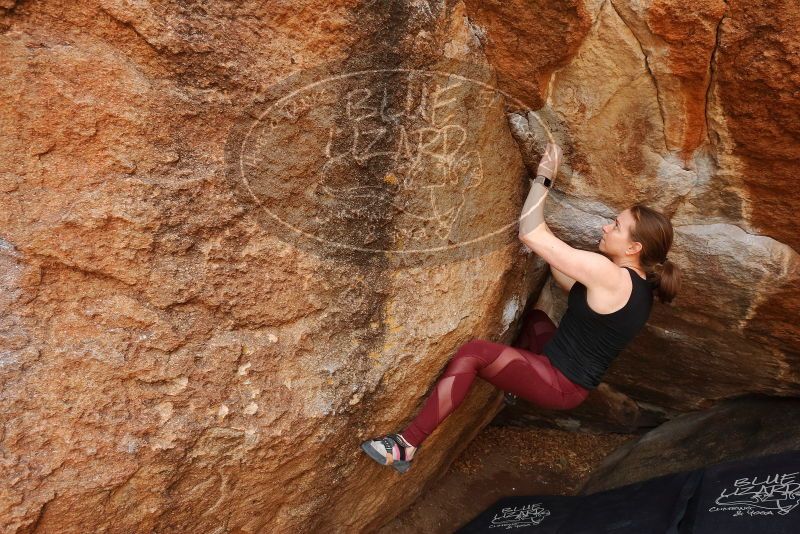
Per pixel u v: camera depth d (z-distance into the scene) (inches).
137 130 56.6
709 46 69.6
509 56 77.0
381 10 65.0
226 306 65.2
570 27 72.4
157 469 62.0
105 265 57.5
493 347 87.6
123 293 59.2
